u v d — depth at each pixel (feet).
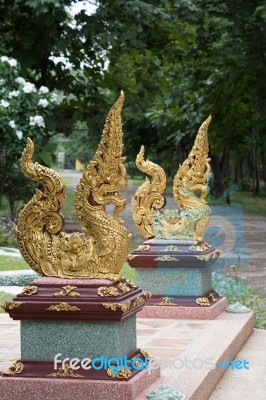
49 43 70.13
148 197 30.22
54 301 17.99
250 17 75.77
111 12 67.87
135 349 19.39
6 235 57.26
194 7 72.79
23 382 17.92
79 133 170.71
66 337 18.07
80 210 18.74
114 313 17.63
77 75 78.23
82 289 18.11
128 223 84.33
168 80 94.89
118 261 18.62
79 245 18.53
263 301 34.81
